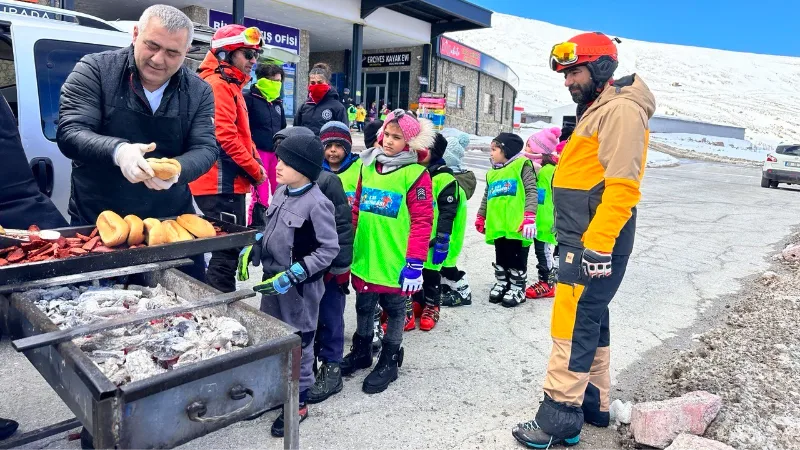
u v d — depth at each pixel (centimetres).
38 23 389
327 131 349
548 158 492
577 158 250
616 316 473
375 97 2638
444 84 2598
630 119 230
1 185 254
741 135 4594
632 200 232
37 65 381
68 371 160
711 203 1235
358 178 344
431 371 352
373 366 358
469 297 487
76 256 205
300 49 2148
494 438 279
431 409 306
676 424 266
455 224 453
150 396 150
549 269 522
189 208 295
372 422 290
